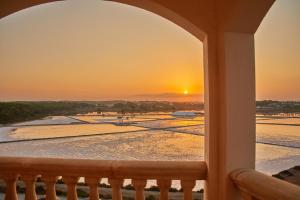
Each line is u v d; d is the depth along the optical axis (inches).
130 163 78.9
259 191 56.6
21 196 85.6
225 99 74.3
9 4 82.9
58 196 83.9
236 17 69.5
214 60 78.6
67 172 79.4
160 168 77.9
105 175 79.0
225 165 73.9
